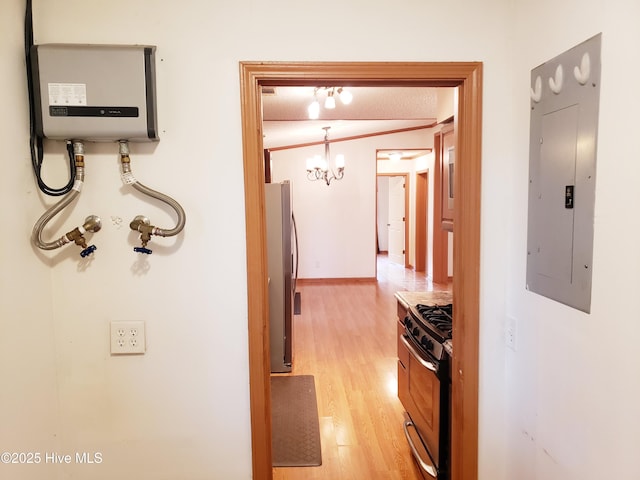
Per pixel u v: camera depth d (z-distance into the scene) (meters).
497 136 1.36
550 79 1.13
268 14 1.29
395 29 1.32
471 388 1.41
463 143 1.36
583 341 1.02
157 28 1.27
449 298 2.50
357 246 6.64
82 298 1.33
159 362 1.36
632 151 0.85
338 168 5.89
